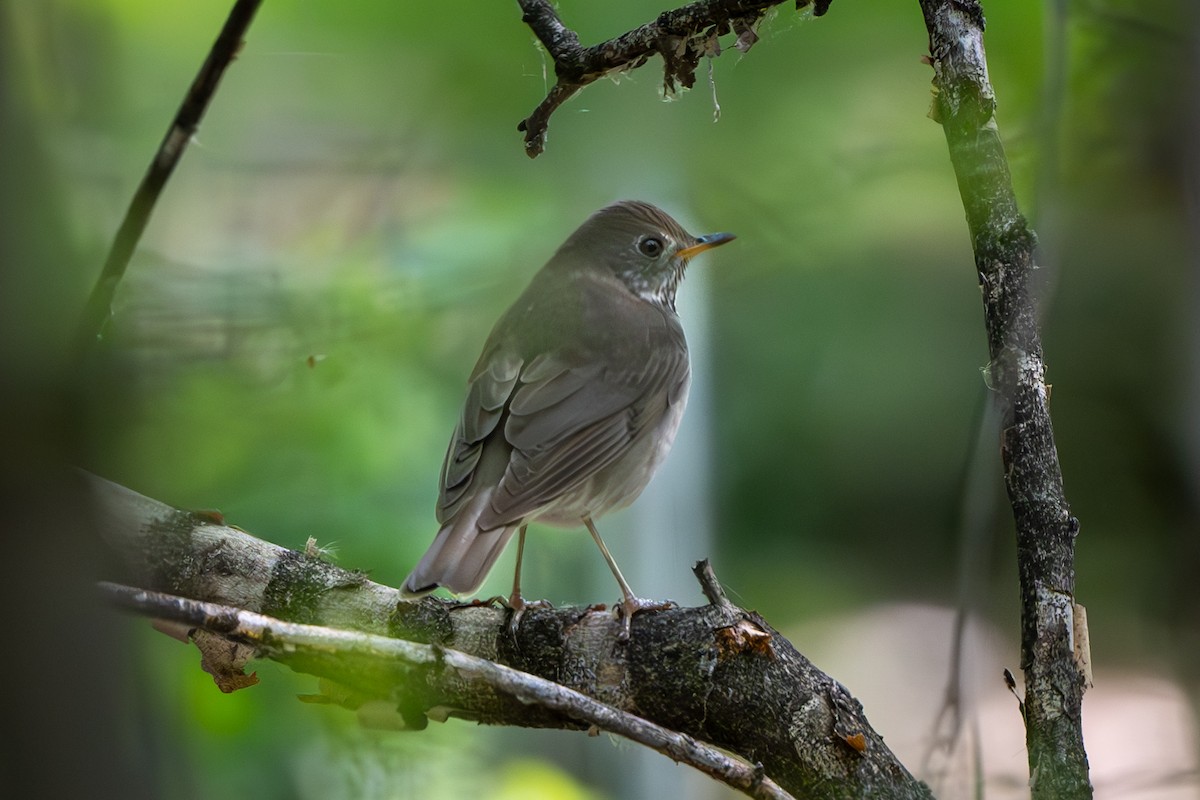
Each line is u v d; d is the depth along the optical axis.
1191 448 15.55
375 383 11.21
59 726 4.41
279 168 12.97
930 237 19.52
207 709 9.00
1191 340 13.02
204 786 7.71
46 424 4.43
